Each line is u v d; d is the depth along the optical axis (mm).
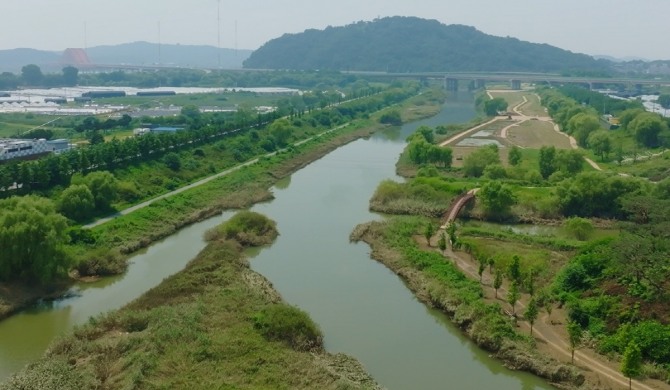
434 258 97250
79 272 93812
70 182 123312
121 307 80000
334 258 103750
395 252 103188
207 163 162500
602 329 71938
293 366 64438
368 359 70312
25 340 74188
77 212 111312
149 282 92750
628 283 78000
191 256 104250
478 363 69875
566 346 70438
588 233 112062
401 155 193625
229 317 75000
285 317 72875
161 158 151750
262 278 90188
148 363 62906
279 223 123875
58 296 86562
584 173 130125
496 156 162500
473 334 74062
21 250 84500
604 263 83938
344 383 60719
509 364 68312
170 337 68562
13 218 85438
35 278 87000
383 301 86562
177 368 62938
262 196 142500
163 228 115688
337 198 145000
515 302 79375
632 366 60031
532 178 149875
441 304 83000
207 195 137250
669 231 93000
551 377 64750
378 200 137125
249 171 161375
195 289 83562
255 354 66375
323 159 194875
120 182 129000
